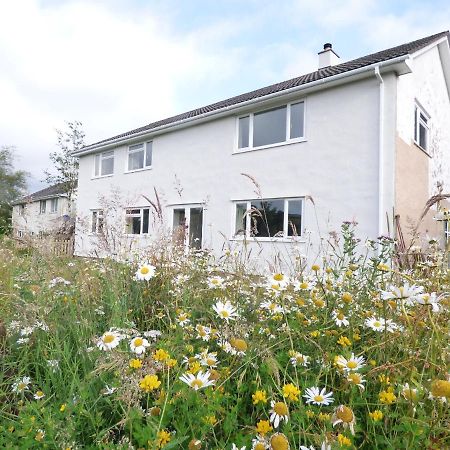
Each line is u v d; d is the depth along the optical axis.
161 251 3.19
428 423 0.99
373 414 1.07
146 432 0.97
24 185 31.50
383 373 1.28
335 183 8.05
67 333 1.92
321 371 1.35
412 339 1.32
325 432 0.96
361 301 1.97
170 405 1.12
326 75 8.58
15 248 3.90
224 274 2.54
